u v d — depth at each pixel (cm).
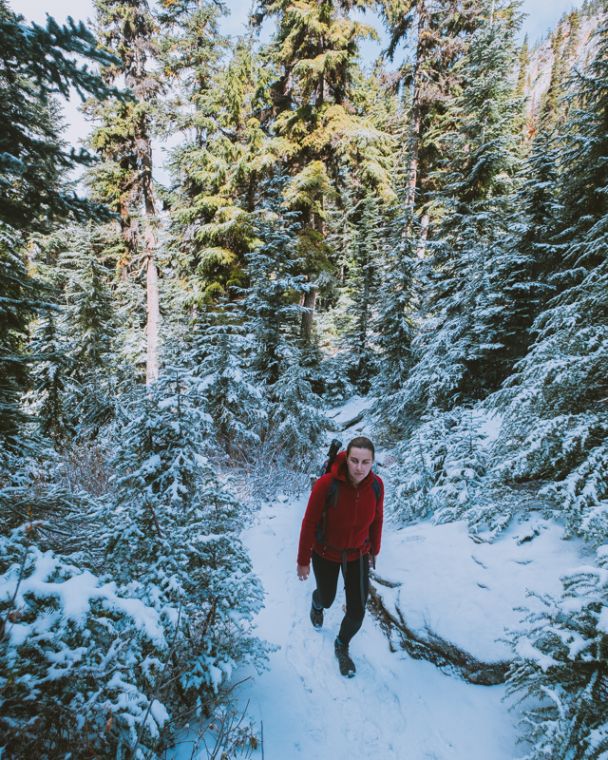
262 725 226
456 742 232
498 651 268
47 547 249
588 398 375
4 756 141
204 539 256
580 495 314
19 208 282
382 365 1134
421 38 1459
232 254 1266
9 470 385
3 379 465
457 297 866
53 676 153
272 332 899
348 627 281
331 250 1350
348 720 250
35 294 464
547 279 696
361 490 264
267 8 1307
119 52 1379
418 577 352
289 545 491
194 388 366
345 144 1240
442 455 511
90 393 913
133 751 151
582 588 225
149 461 331
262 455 719
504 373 771
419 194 1527
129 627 175
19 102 276
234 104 1270
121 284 1731
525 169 755
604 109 640
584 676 202
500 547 348
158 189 1547
